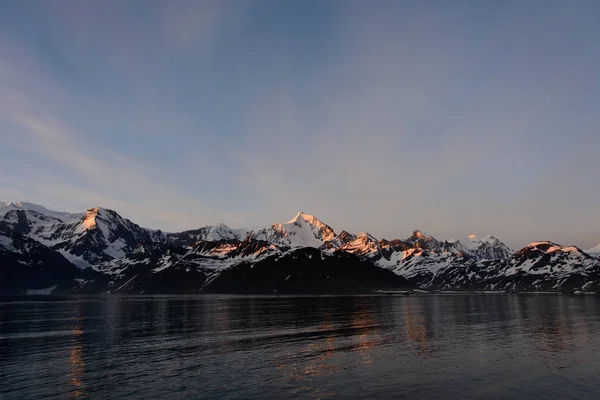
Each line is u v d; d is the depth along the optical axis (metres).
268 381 48.56
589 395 43.78
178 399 42.22
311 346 71.50
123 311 156.38
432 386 46.75
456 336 83.69
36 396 43.56
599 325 103.31
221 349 68.69
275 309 163.75
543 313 141.00
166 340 78.69
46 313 148.00
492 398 42.78
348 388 45.81
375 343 74.81
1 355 64.50
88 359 61.06
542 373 52.66
